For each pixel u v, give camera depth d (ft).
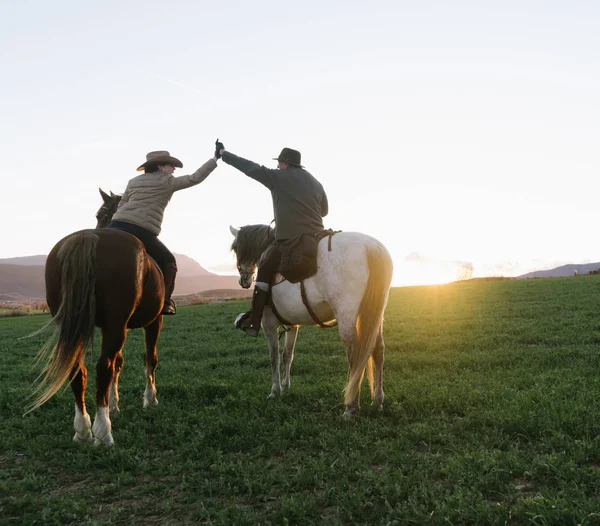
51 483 15.46
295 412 21.08
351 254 19.36
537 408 18.76
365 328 19.12
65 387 29.84
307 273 20.24
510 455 14.51
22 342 61.52
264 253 22.65
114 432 19.94
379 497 12.83
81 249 16.58
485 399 21.27
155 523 12.67
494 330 44.60
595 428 16.48
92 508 13.56
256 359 38.11
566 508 11.10
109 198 24.62
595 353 30.76
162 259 21.53
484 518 11.41
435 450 16.46
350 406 19.84
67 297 16.16
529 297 76.13
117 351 17.56
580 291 78.02
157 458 16.87
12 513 13.51
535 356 31.35
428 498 12.50
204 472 15.31
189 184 21.53
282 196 21.11
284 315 21.80
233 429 19.40
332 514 12.46
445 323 51.96
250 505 13.26
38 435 20.40
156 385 28.66
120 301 17.25
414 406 20.84
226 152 21.54
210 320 74.74
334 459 15.76
